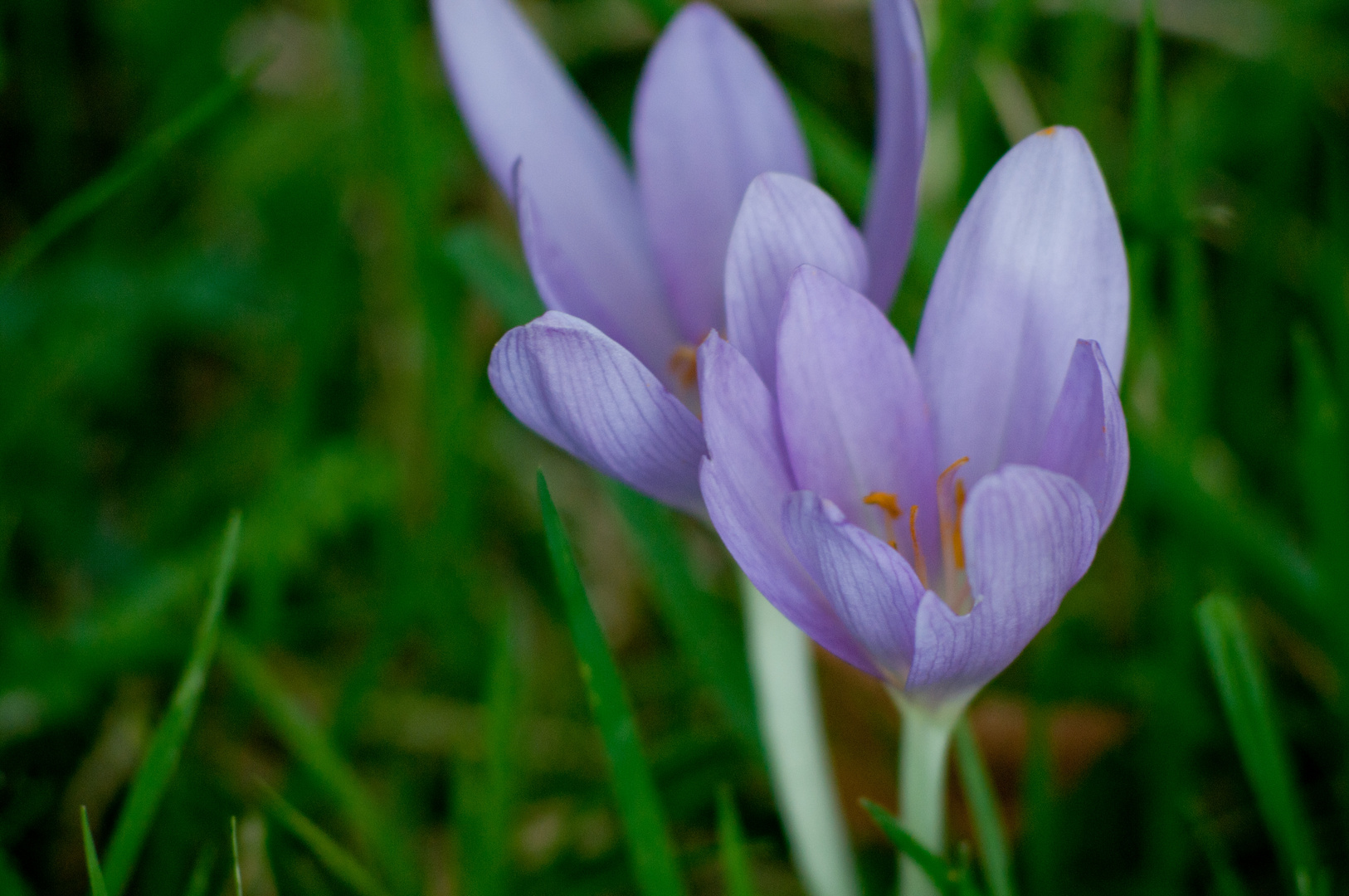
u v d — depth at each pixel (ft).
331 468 1.69
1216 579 1.61
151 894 1.56
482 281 1.68
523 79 1.44
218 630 1.53
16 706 1.61
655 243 1.45
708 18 1.44
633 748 1.38
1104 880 1.60
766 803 1.61
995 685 1.64
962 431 1.36
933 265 1.68
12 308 1.74
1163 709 1.56
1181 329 1.62
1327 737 1.62
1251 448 1.75
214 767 1.62
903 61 1.37
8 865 1.49
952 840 1.60
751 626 1.45
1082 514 1.29
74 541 1.71
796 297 1.32
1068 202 1.34
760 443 1.33
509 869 1.53
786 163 1.45
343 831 1.60
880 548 1.29
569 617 1.38
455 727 1.66
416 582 1.66
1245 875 1.59
